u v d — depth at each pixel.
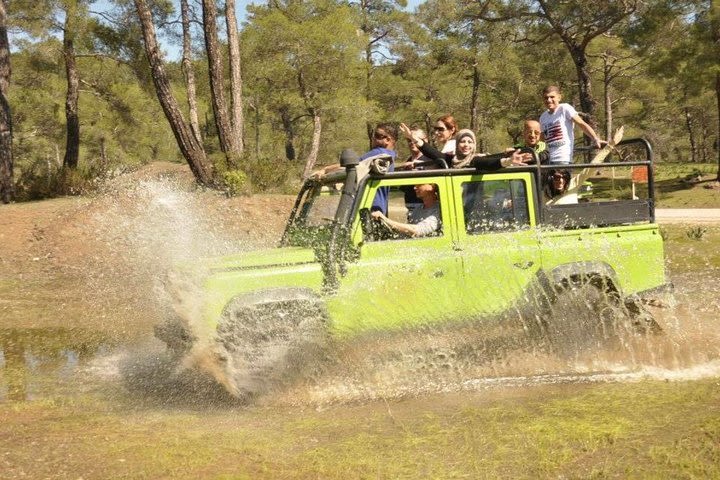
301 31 35.31
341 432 5.11
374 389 6.16
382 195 6.43
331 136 46.69
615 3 32.53
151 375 6.90
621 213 6.94
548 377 6.25
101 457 4.73
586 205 6.80
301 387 6.10
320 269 6.07
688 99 48.62
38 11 31.14
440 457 4.53
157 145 58.00
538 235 6.58
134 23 32.81
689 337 7.36
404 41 59.34
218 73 24.52
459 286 6.32
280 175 24.14
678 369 6.34
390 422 5.28
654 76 33.88
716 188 32.91
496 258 6.41
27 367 7.44
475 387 6.07
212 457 4.68
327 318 5.99
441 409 5.53
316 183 7.23
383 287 6.12
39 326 9.56
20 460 4.70
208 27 24.28
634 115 57.56
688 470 4.12
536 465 4.31
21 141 48.44
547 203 7.17
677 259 13.35
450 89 58.47
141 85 35.25
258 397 6.02
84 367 7.36
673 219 22.16
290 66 36.62
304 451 4.75
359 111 38.81
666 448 4.45
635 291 6.82
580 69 36.41
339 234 6.10
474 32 38.94
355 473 4.34
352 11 53.50
